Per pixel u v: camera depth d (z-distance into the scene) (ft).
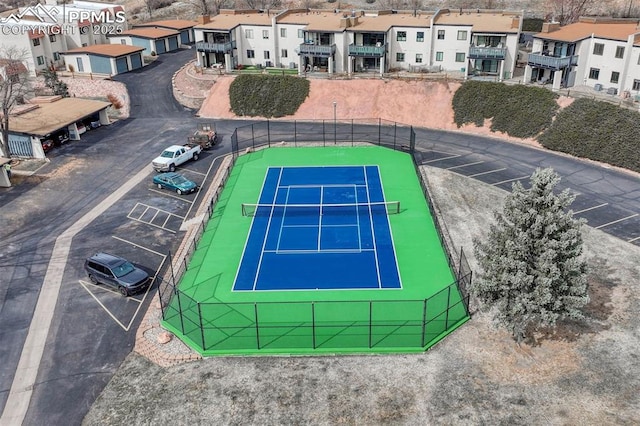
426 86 236.22
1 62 271.69
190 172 186.91
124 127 231.91
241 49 287.48
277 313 112.88
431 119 228.22
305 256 134.41
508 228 98.43
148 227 151.33
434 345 102.47
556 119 199.93
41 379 98.32
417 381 94.32
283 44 280.10
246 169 187.83
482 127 217.36
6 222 155.12
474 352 100.53
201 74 271.08
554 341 102.58
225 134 223.51
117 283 121.08
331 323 109.09
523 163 185.78
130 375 98.53
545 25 233.96
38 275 130.11
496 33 237.86
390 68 265.54
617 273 122.93
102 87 273.75
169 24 353.92
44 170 189.26
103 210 161.48
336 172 183.42
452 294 116.47
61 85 258.16
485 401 89.66
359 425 86.22
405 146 204.44
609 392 90.43
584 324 106.83
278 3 415.23
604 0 335.47
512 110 212.84
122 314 115.34
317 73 262.47
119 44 312.50
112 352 104.42
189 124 235.20
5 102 199.21
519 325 97.25
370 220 150.71
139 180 181.27
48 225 153.58
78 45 327.06
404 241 139.44
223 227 149.48
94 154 202.90
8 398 94.43
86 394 94.68
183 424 87.71
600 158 183.21
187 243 142.41
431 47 256.73
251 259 133.69
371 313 108.99
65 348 105.81
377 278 124.26
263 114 242.78
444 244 134.31
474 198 161.38
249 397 92.38
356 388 93.35
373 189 169.58
